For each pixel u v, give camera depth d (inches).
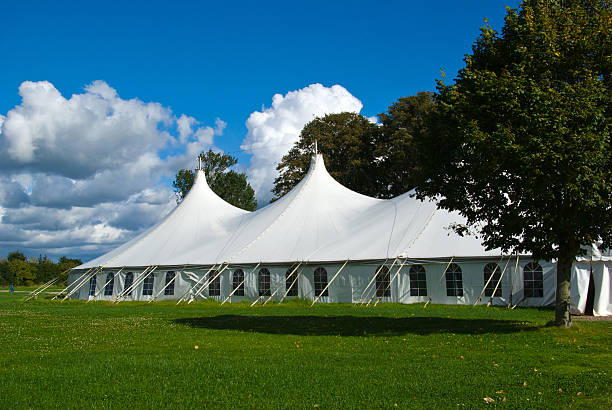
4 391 307.9
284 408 277.1
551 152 433.7
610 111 466.0
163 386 320.5
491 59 537.6
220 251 1149.7
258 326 637.9
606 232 495.2
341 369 366.0
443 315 727.1
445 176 545.6
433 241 956.6
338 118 2037.4
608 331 527.2
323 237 1111.6
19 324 684.7
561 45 493.7
